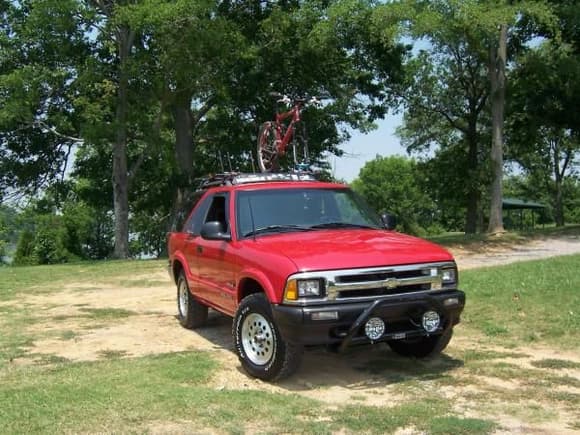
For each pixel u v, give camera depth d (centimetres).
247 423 488
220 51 2284
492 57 2623
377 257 597
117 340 823
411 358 698
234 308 699
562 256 1502
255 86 2711
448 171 3878
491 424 485
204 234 710
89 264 2017
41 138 2797
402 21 2109
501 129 2636
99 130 2244
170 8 2031
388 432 474
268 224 705
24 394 566
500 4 2141
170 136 3375
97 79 2275
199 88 2488
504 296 952
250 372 629
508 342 755
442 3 2055
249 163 3092
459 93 3684
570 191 7050
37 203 3192
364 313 570
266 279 604
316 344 574
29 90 2291
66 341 823
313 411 519
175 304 1132
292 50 2658
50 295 1300
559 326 790
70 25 2214
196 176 3341
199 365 666
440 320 617
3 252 4069
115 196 2552
